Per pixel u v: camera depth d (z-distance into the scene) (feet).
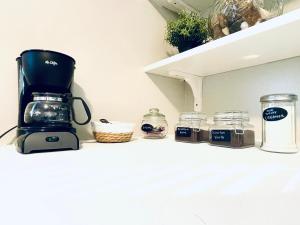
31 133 1.84
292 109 1.91
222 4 2.51
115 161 1.50
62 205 0.78
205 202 0.81
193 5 3.63
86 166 1.35
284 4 2.66
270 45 2.27
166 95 3.75
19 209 0.75
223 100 3.35
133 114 3.33
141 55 3.45
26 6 2.49
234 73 3.22
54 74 1.97
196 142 2.53
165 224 0.65
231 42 2.20
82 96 2.85
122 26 3.27
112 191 0.92
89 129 2.88
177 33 3.05
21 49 2.44
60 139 1.96
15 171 1.23
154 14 3.65
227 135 2.17
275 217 0.69
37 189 0.94
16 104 2.40
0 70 2.33
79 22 2.86
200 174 1.18
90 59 2.94
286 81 2.63
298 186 0.98
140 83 3.43
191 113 2.67
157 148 2.14
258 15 2.25
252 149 2.07
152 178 1.11
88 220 0.67
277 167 1.34
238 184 1.01
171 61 2.93
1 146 2.23
